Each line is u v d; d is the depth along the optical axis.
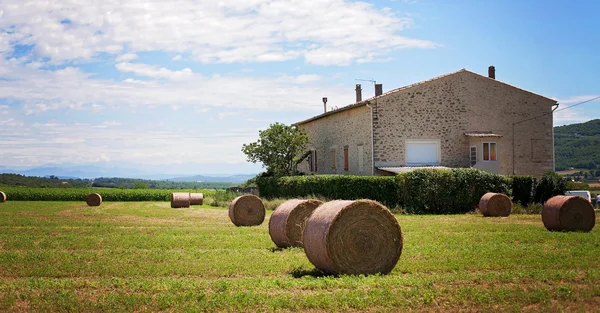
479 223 22.27
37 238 17.75
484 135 33.91
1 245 16.08
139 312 8.58
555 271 10.95
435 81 34.41
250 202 23.92
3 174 88.69
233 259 13.03
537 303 8.87
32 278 11.16
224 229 21.00
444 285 9.98
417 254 13.40
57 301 9.12
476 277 10.55
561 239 16.25
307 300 8.88
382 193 30.38
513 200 30.86
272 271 11.66
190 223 24.44
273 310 8.56
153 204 44.44
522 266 11.74
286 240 15.82
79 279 11.07
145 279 10.88
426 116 34.19
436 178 29.78
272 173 42.06
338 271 11.38
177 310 8.56
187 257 13.35
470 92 34.97
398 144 33.75
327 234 11.32
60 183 90.19
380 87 39.84
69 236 18.17
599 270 11.08
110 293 9.73
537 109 36.06
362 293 9.39
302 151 43.50
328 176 32.50
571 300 8.91
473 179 30.09
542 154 36.09
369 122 33.88
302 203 16.02
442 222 22.88
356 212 11.55
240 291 9.72
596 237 16.73
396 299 8.99
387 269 11.70
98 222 24.84
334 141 40.25
